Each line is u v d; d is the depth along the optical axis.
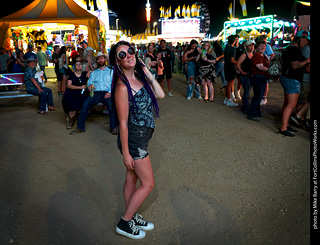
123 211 2.95
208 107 7.68
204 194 3.23
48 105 7.45
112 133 5.46
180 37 39.66
